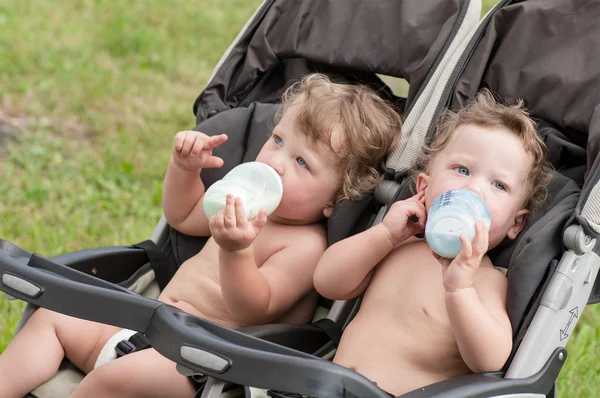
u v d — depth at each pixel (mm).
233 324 3107
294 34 3512
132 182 5988
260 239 3176
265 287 2922
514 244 2848
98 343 2840
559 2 3029
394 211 2912
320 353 2910
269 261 3092
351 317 3043
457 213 2508
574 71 2922
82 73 7773
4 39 8289
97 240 5160
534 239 2598
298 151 3088
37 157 6199
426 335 2738
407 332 2768
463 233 2490
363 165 3131
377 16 3377
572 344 4426
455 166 2824
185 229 3336
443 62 3152
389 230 2891
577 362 4207
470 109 2936
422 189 2955
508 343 2514
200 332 2211
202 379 2605
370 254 2910
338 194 3137
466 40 3162
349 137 3086
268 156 3133
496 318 2562
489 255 2906
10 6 9352
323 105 3094
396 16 3340
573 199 2721
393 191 3086
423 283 2834
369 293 2957
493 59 3121
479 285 2701
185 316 2275
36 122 6785
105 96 7379
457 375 2721
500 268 2848
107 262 3129
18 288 2416
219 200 2732
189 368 2176
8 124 6703
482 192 2736
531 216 2826
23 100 7148
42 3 9648
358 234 2963
